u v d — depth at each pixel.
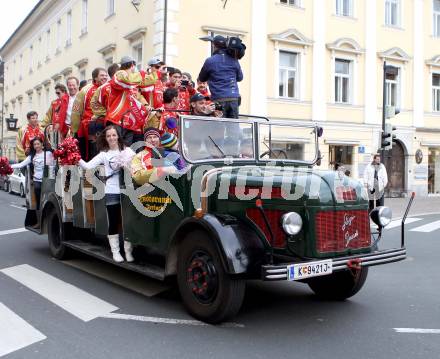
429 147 23.75
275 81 19.39
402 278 7.01
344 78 21.39
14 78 40.78
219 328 4.71
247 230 4.72
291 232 4.38
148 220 5.58
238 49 7.08
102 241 7.04
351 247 4.86
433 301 5.77
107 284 6.27
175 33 17.45
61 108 7.84
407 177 22.83
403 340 4.46
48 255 8.03
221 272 4.61
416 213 16.42
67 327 4.68
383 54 21.81
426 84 23.38
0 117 46.06
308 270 4.38
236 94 7.14
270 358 4.01
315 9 20.23
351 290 5.56
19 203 16.59
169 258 5.16
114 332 4.56
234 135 5.66
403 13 22.53
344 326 4.83
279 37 19.23
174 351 4.13
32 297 5.64
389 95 22.53
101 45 22.61
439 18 23.83
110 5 22.12
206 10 17.98
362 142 21.47
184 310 5.24
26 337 4.41
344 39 20.77
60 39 28.91
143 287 6.12
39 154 8.48
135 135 6.53
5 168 8.23
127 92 6.45
